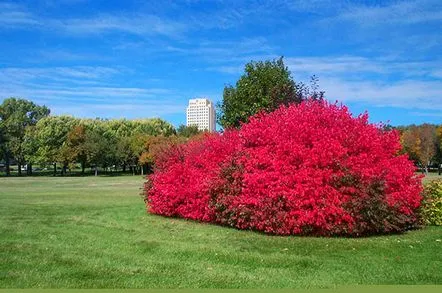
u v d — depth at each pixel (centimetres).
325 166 1148
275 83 2269
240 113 2312
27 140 8381
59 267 839
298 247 1023
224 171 1300
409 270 820
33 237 1155
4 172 9781
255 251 986
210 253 959
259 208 1186
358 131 1224
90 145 8012
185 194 1466
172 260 901
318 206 1130
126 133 9438
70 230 1265
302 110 1307
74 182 5188
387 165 1195
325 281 755
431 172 8206
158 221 1434
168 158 1638
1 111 9175
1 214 1652
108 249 1002
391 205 1150
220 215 1325
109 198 2528
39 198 2538
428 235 1161
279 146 1184
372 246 1028
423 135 7469
